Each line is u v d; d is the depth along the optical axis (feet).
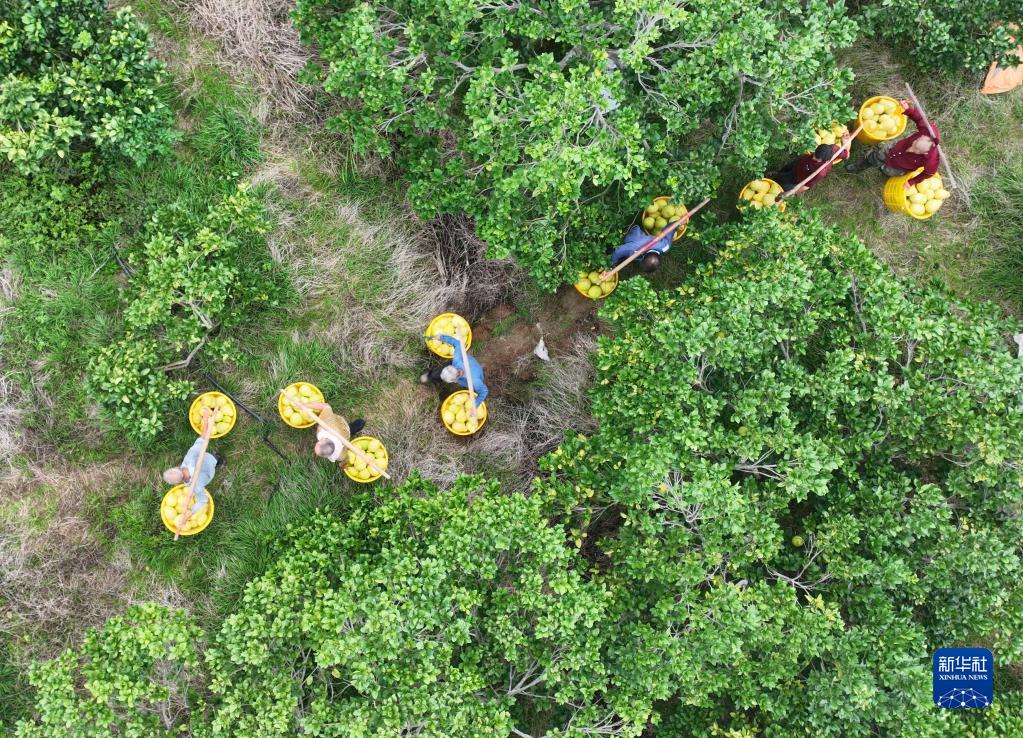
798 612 22.67
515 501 23.04
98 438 27.20
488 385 30.83
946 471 26.76
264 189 28.55
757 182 30.14
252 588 22.45
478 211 26.35
